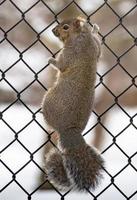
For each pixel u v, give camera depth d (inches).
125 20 647.1
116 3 637.9
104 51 650.8
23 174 616.7
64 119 285.4
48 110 290.2
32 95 653.3
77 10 601.0
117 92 691.4
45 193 516.1
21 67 634.8
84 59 295.4
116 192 517.0
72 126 284.4
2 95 640.4
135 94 697.0
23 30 632.4
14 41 635.5
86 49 297.0
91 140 715.4
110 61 658.8
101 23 641.0
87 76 292.2
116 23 642.2
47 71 634.8
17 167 644.7
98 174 272.1
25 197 503.8
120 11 641.0
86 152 274.2
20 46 637.3
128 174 644.7
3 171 617.6
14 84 645.9
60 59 297.1
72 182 271.1
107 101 693.9
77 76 291.6
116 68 674.8
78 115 286.0
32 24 633.6
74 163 271.6
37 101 656.4
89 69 294.0
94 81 293.6
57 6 609.3
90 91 290.7
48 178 272.1
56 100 289.4
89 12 620.1
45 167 272.8
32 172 626.2
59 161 273.7
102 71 667.4
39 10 627.5
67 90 290.2
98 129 706.8
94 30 304.7
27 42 636.1
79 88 289.3
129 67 676.1
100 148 714.8
